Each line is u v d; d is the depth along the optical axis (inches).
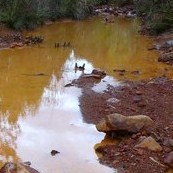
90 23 964.6
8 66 551.2
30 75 513.0
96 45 709.9
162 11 848.3
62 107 407.2
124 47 697.0
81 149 321.7
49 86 471.5
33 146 326.0
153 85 474.0
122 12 1161.4
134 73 530.9
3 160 302.7
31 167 286.2
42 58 601.6
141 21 993.5
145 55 637.3
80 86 472.1
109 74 524.7
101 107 403.9
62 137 342.3
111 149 316.5
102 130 343.3
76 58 608.4
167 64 582.2
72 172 287.6
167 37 743.7
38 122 371.9
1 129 355.3
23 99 428.1
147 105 403.9
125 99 425.1
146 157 299.6
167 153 304.0
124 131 334.6
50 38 756.0
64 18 982.4
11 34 735.7
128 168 289.3
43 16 896.9
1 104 412.5
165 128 343.9
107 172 286.4
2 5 804.6
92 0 1136.8
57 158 307.4
